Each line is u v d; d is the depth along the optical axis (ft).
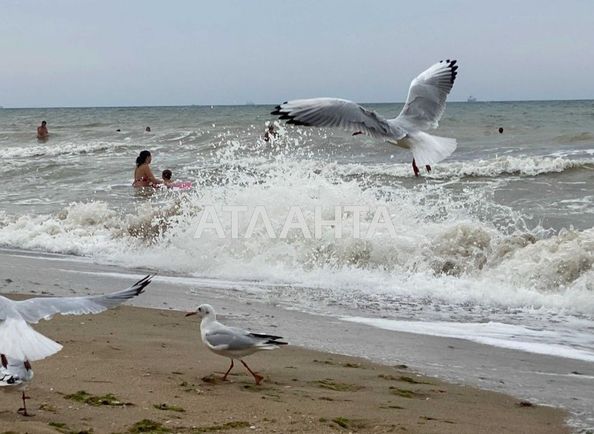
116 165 90.27
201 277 39.73
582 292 33.47
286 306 32.27
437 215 48.44
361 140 94.84
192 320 28.12
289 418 17.22
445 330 28.55
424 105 22.29
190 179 75.77
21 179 83.97
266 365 22.48
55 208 63.93
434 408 19.02
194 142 114.93
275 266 40.93
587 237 37.32
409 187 63.21
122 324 26.94
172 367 21.35
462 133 110.22
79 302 12.44
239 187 49.52
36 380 19.24
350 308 32.17
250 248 42.57
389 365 23.44
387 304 33.12
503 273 37.32
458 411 18.89
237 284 37.42
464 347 26.02
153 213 50.49
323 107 19.84
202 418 16.89
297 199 45.06
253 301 33.09
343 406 18.57
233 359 22.34
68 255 46.91
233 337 20.11
